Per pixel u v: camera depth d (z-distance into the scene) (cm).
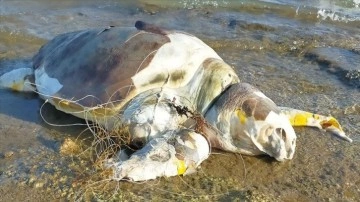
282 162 132
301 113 149
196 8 282
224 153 133
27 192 114
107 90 133
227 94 131
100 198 110
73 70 143
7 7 258
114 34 145
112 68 136
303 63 211
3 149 132
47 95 145
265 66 204
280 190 121
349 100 174
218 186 119
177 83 136
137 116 127
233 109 127
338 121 158
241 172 126
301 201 118
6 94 163
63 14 254
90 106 133
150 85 133
